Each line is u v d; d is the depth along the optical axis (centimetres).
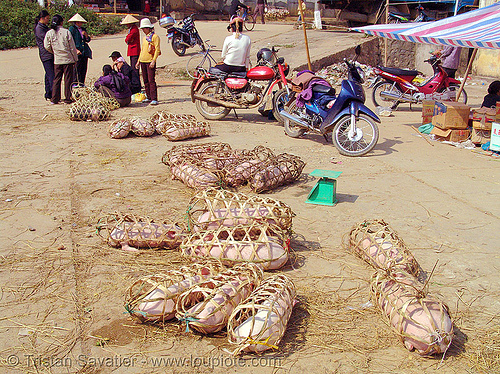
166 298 289
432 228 452
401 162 669
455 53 1061
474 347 287
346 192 546
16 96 1134
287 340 288
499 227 457
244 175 546
